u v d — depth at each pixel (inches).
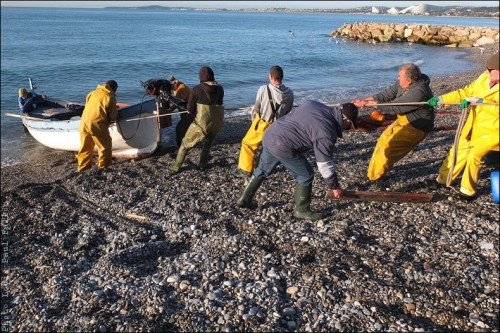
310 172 227.3
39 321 170.4
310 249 208.8
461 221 231.9
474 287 179.0
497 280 182.9
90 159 370.6
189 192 290.0
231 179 312.8
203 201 273.6
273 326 159.9
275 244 215.9
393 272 189.5
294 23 5974.4
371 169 273.0
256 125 289.0
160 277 191.6
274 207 255.9
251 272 192.4
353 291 177.3
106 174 333.7
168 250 219.5
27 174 391.9
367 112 550.6
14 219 263.4
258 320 163.8
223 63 1387.8
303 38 2699.3
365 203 255.1
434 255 202.5
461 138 249.3
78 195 297.4
